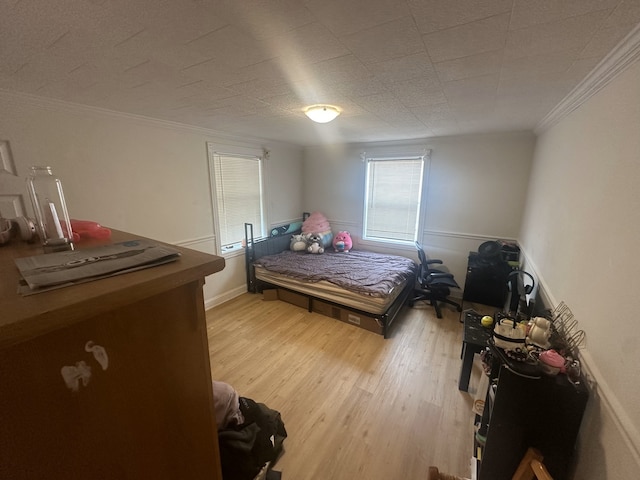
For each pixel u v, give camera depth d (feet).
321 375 7.32
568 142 6.19
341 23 3.36
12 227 2.65
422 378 7.22
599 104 4.61
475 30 3.50
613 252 3.63
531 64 4.46
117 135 7.93
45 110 6.51
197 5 3.01
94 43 3.86
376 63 4.52
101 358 1.59
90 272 1.69
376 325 9.33
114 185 8.00
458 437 5.56
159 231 9.33
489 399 4.89
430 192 12.73
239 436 4.39
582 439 3.79
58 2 2.91
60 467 1.50
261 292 12.70
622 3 2.89
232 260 12.12
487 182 11.52
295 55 4.24
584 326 4.29
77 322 1.45
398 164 13.47
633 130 3.44
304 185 16.29
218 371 7.46
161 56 4.27
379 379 7.18
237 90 5.91
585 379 3.92
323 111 7.16
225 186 11.60
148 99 6.55
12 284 1.57
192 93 6.10
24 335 1.20
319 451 5.26
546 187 7.82
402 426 5.80
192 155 10.11
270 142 13.46
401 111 7.56
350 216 15.17
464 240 12.39
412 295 12.23
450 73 4.90
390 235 14.29
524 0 2.88
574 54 4.03
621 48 3.64
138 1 2.90
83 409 1.55
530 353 4.18
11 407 1.28
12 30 3.49
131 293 1.58
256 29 3.51
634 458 2.67
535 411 3.91
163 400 1.99
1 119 5.91
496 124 9.15
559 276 5.79
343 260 12.62
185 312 2.03
